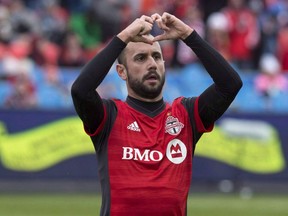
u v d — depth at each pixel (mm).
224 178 22969
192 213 18922
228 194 22969
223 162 22984
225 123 23094
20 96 24953
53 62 27234
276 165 23219
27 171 22547
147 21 8633
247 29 28625
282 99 25734
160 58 8773
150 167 8500
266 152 23188
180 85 24891
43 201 20812
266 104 25594
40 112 22688
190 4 28969
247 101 25516
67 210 19125
